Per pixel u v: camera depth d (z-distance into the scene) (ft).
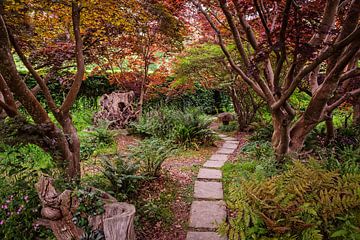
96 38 19.24
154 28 23.63
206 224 10.96
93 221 8.68
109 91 42.01
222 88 34.30
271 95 15.47
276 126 16.38
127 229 8.04
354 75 13.42
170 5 17.28
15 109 11.99
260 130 26.58
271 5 16.12
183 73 30.73
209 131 26.25
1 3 11.97
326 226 7.49
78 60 13.20
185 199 13.39
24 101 11.57
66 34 20.88
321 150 16.71
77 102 39.52
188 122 26.73
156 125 27.86
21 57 12.12
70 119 13.56
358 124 23.44
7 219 9.73
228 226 8.05
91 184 12.99
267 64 16.85
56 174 11.78
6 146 11.14
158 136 26.76
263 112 34.22
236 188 8.74
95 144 23.18
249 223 8.27
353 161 13.58
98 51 22.98
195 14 21.27
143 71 35.32
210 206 12.50
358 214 7.39
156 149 16.39
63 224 9.14
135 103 35.40
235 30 15.29
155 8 15.93
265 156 17.66
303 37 12.55
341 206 7.33
